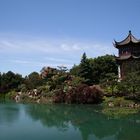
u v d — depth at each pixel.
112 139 32.38
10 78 119.69
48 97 84.12
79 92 71.94
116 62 87.12
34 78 104.88
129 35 85.88
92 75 89.06
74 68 104.44
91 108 60.88
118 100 63.78
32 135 34.59
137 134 34.75
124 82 65.56
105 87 74.56
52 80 92.44
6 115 52.25
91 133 35.59
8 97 105.06
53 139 32.31
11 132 36.19
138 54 84.00
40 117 49.66
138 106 58.38
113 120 44.69
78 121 44.50
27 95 93.88
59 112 55.94
